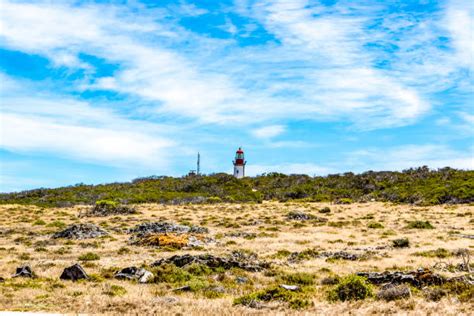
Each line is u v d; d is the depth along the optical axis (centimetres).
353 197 7669
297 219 5362
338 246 3441
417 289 1836
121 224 5134
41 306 1647
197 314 1526
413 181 7962
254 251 3275
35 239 4194
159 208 6750
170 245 3512
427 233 4028
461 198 6306
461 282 1794
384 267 2509
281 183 9344
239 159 10650
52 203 7719
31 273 2352
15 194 8962
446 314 1448
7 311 1548
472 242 3431
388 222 4941
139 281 2230
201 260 2625
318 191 8319
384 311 1527
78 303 1703
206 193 8606
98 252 3338
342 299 1738
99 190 8894
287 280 2223
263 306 1662
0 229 4862
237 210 6397
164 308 1630
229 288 2048
